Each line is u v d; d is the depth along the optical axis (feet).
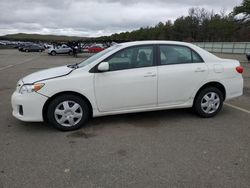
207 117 18.48
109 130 16.08
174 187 10.10
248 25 229.45
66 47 132.46
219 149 13.38
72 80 15.48
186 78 17.38
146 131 15.90
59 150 13.30
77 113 15.97
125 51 16.44
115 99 16.28
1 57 102.63
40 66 61.82
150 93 16.80
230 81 18.69
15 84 33.22
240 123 17.38
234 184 10.27
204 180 10.55
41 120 15.56
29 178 10.75
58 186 10.19
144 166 11.68
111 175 10.95
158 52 17.06
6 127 16.61
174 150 13.26
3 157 12.55
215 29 263.29
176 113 19.52
